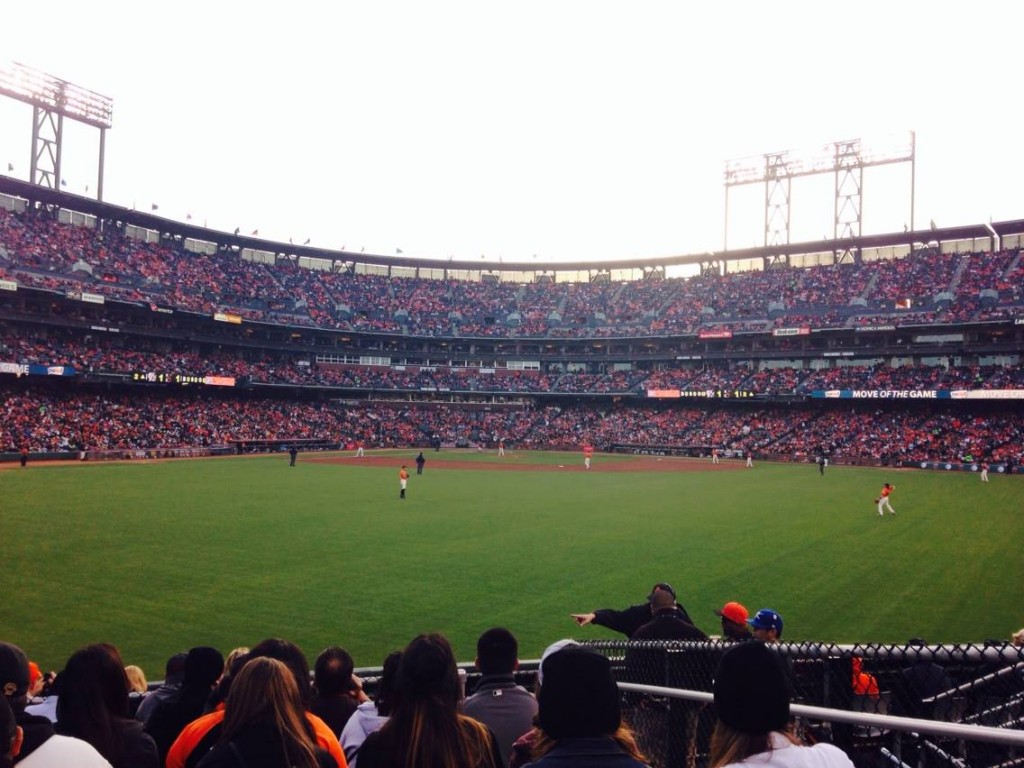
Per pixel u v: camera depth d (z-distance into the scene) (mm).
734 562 24453
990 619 18203
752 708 3359
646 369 103250
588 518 34031
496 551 25844
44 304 72875
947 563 24484
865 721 4340
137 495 39062
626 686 7238
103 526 29203
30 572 21391
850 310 89500
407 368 105812
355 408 99188
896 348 83625
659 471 63344
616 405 103750
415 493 43125
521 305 113250
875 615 18531
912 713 6277
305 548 25750
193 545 25812
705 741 6742
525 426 101500
